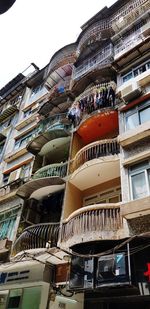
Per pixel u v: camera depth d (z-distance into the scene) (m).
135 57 12.36
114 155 9.52
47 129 14.52
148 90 10.22
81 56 17.17
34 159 14.95
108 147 10.14
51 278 8.82
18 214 12.55
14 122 21.64
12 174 16.31
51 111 16.88
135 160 8.41
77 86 14.83
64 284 8.27
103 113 11.41
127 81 11.41
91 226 7.97
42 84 22.16
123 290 6.85
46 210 12.41
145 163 8.20
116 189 10.20
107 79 13.83
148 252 6.70
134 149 8.83
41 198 12.64
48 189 11.85
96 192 10.78
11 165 17.22
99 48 16.36
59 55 19.73
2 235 12.34
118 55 13.56
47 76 19.62
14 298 8.71
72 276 7.47
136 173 8.20
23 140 18.44
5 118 23.64
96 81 14.13
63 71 18.97
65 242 8.44
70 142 13.11
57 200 12.14
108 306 7.04
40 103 20.30
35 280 8.82
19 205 12.95
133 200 7.18
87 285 6.92
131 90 10.63
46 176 11.96
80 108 12.80
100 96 12.17
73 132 12.81
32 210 12.45
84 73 15.48
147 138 8.70
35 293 8.19
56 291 8.16
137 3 15.98
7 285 9.36
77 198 10.84
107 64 13.62
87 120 11.90
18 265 9.77
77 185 11.05
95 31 16.92
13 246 10.81
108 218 7.92
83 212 8.45
